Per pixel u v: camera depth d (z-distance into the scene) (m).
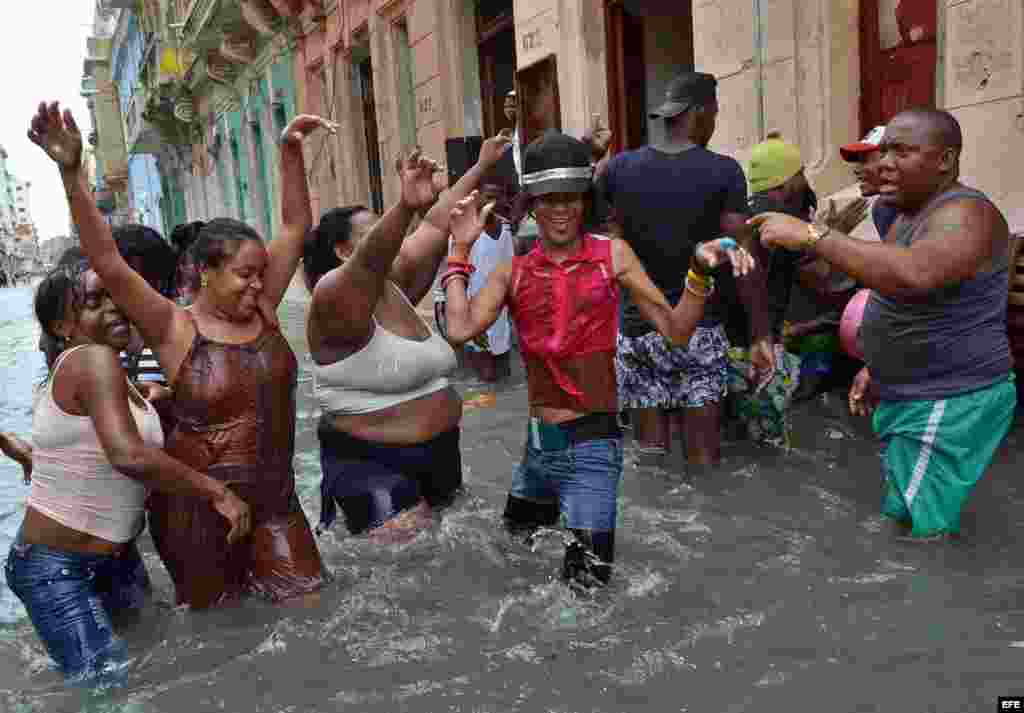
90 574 2.93
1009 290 4.57
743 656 2.48
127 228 3.54
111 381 2.78
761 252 4.36
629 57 9.13
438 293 6.73
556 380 3.11
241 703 2.44
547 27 9.38
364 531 3.52
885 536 3.32
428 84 12.69
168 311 3.03
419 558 3.37
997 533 3.27
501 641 2.68
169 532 3.08
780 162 4.73
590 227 4.30
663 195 4.11
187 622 3.03
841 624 2.63
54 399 2.83
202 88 27.84
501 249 6.50
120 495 2.93
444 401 3.70
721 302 4.45
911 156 3.20
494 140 3.99
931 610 2.68
